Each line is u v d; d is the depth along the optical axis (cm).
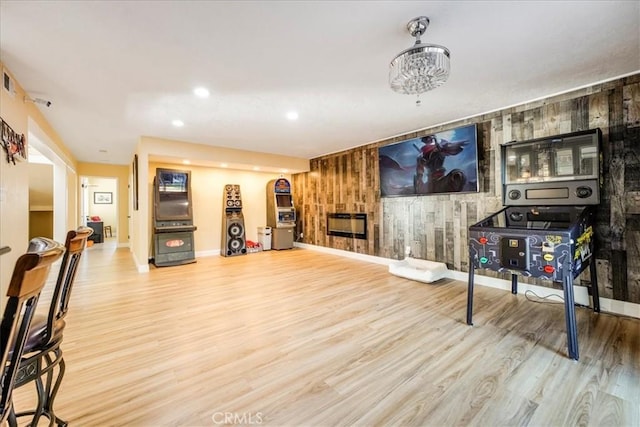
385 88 301
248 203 738
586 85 303
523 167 331
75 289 386
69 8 175
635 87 276
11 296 76
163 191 546
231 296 357
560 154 303
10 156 248
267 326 270
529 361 206
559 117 324
